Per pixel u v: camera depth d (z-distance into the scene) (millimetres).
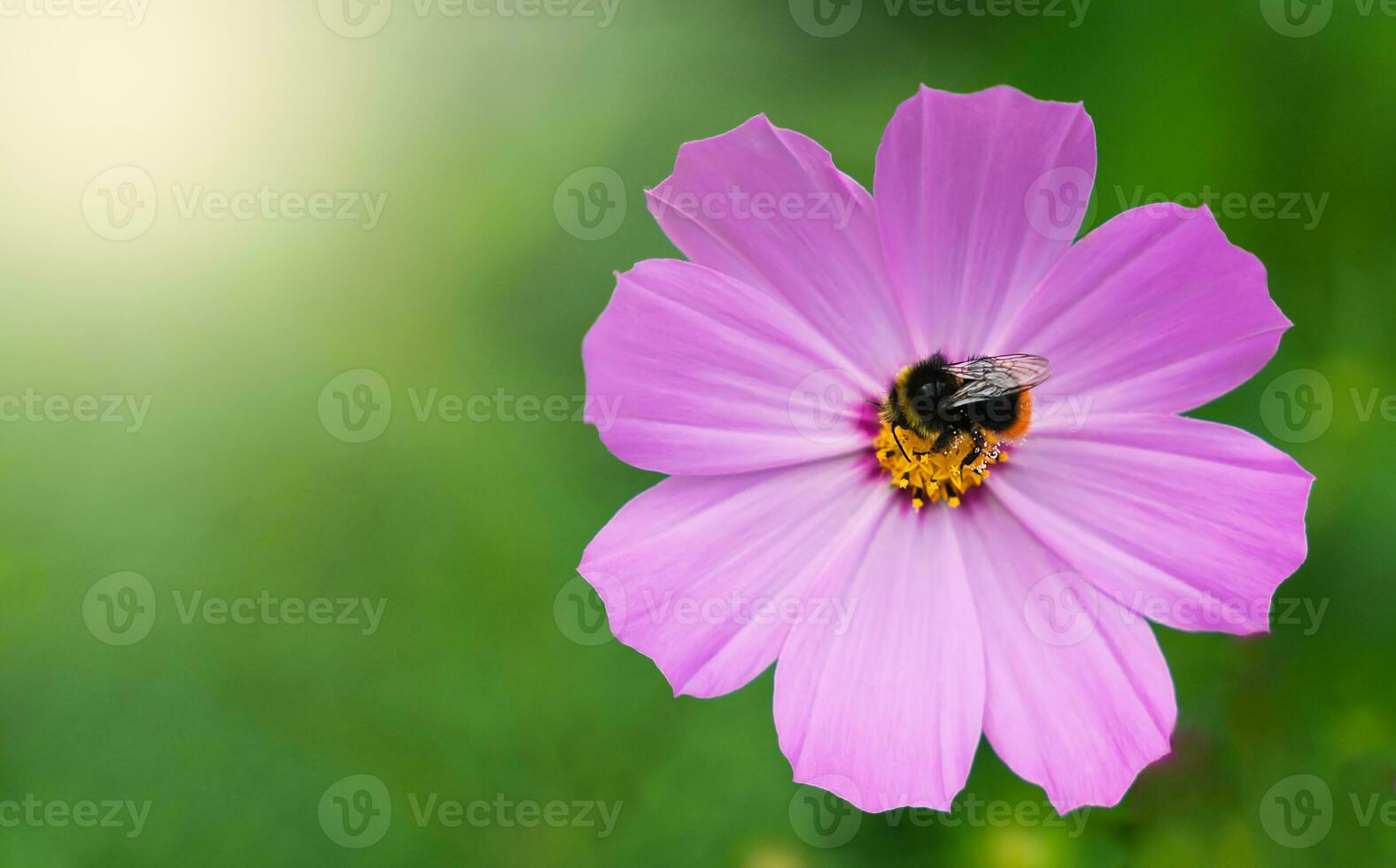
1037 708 381
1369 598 422
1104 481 382
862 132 427
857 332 381
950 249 379
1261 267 371
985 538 386
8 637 415
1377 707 420
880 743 380
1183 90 439
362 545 422
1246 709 421
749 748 421
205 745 418
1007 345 381
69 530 417
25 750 415
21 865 411
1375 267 435
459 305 426
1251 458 376
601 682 422
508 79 425
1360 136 436
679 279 374
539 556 422
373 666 421
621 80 426
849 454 386
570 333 427
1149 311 377
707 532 380
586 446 427
